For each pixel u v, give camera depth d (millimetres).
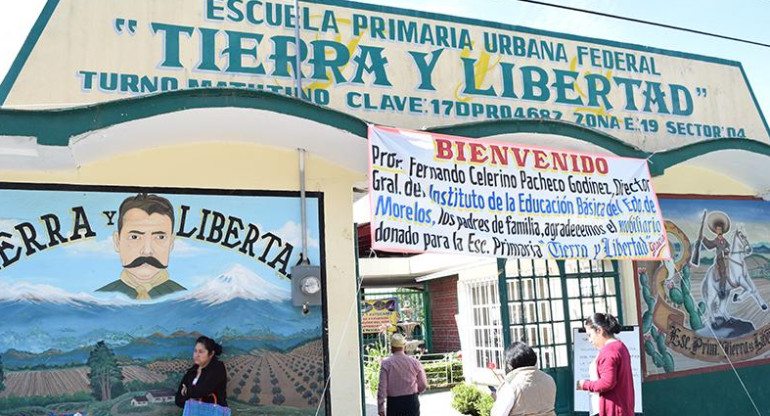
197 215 7320
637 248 7863
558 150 7641
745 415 9898
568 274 9656
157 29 7852
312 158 7855
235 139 7391
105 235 7004
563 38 9938
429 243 6652
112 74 7590
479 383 13578
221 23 8117
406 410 7832
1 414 6406
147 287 7031
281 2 8414
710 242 10203
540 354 9305
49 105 7285
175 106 6215
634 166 8094
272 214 7578
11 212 6762
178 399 6707
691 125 10680
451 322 17016
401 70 8805
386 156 6641
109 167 7121
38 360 6602
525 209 7273
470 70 9203
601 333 6363
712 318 9984
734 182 10594
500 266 9211
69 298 6785
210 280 7238
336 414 7438
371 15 8805
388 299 19906
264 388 7242
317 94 8344
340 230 7812
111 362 6801
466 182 7004
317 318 7539
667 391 9477
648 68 10523
